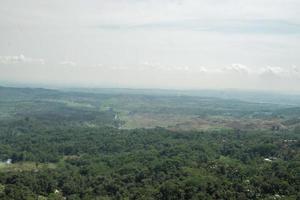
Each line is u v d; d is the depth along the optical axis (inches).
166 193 6919.3
